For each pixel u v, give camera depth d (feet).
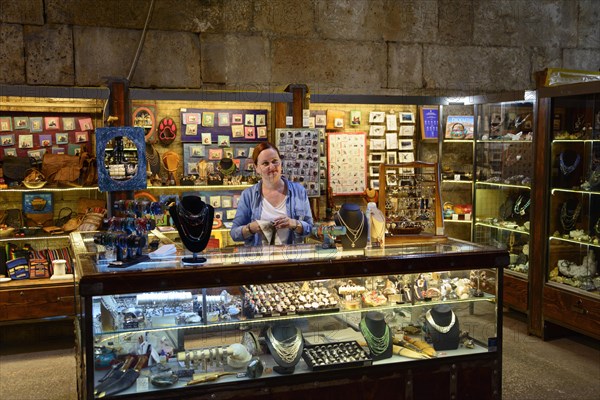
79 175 17.63
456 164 22.22
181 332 9.07
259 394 9.30
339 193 20.83
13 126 17.63
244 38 20.24
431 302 10.34
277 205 12.62
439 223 12.24
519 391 13.15
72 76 18.72
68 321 17.48
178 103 19.06
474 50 22.59
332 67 21.17
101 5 18.83
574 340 16.75
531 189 17.04
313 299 9.74
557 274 16.58
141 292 8.73
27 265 16.61
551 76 17.20
